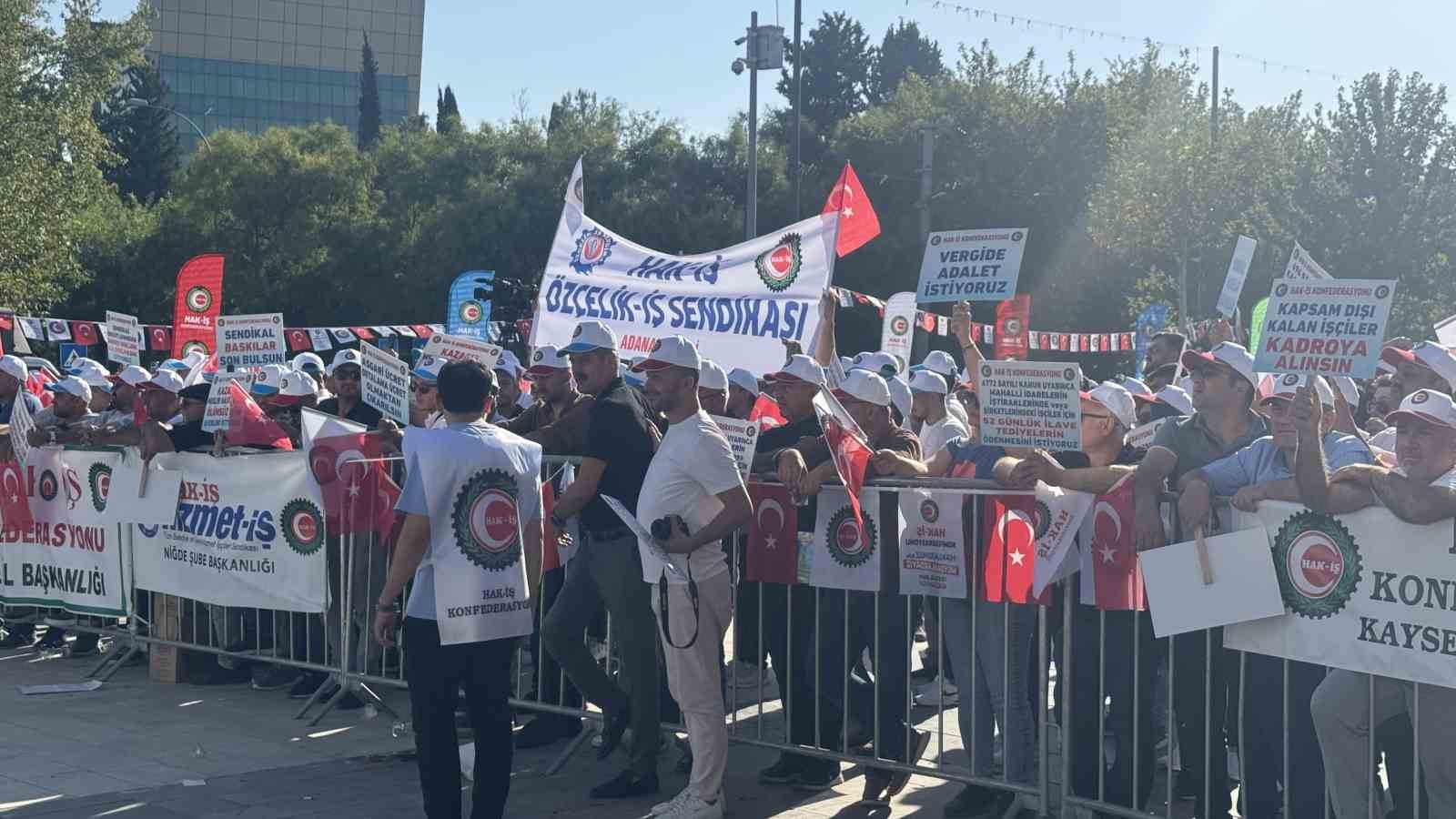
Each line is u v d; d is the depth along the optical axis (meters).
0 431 9.80
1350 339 4.82
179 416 10.71
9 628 10.55
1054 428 5.63
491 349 8.55
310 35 163.75
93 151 38.88
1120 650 5.95
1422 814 5.36
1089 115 43.84
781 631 6.92
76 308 49.31
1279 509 5.23
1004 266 6.96
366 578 8.23
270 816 6.15
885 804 6.58
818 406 6.02
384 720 8.06
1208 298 29.36
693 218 45.72
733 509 5.97
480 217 46.91
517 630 5.75
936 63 83.62
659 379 6.02
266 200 50.06
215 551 8.73
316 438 8.17
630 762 6.64
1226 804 5.96
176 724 7.93
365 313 49.66
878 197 45.78
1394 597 4.95
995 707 6.32
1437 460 4.86
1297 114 30.05
